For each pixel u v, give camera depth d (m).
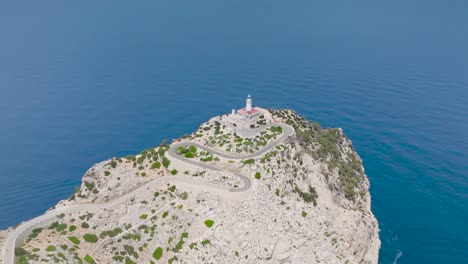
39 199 182.50
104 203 123.81
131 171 135.25
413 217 162.12
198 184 130.88
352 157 189.38
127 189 128.88
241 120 164.50
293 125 169.25
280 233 118.31
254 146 148.25
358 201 159.75
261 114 171.25
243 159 140.62
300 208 129.25
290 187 139.75
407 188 181.62
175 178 135.25
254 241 114.38
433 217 162.25
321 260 120.12
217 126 163.38
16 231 109.31
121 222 121.00
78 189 133.12
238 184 130.62
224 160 140.62
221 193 126.62
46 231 112.94
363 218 147.38
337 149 179.50
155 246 116.19
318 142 171.38
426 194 177.38
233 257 112.00
